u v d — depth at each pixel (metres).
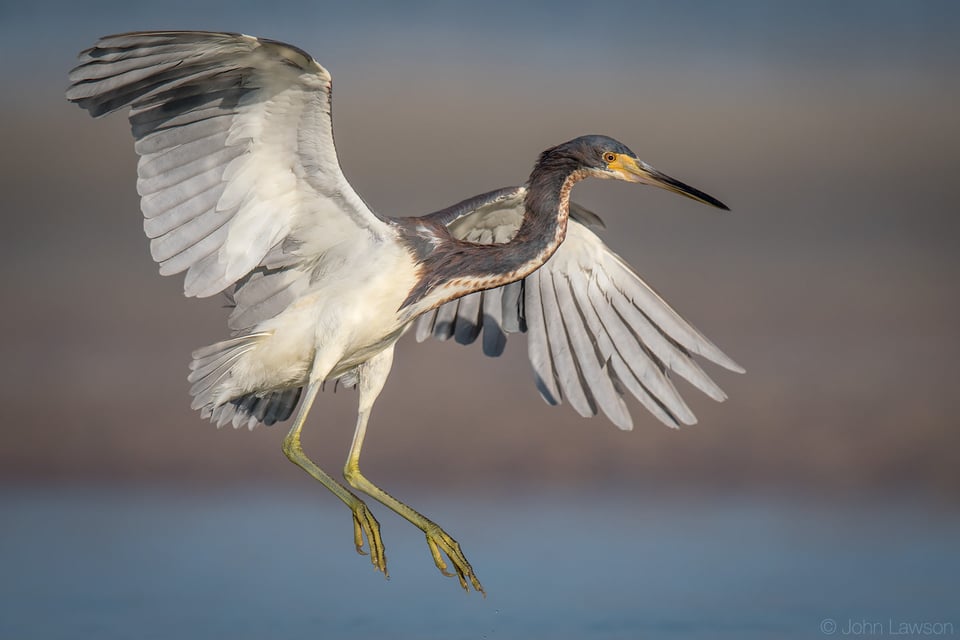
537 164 10.72
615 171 10.58
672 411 11.30
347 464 10.62
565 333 11.59
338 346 10.11
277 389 10.56
